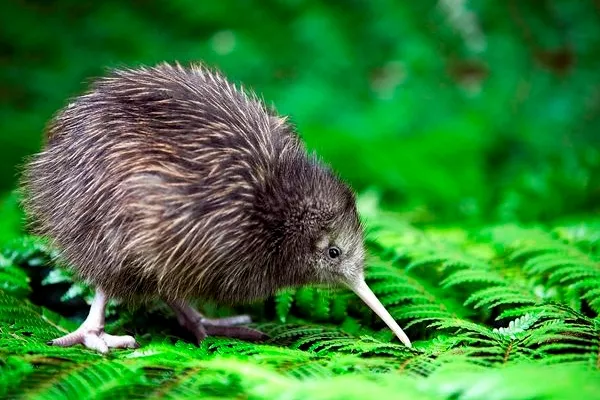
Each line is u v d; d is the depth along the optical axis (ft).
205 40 60.90
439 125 53.16
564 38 57.77
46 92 56.65
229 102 22.97
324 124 54.60
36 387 15.46
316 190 23.00
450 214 42.63
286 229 22.70
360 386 14.01
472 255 26.53
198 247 21.47
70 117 23.15
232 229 21.67
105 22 59.72
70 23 60.23
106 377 16.16
